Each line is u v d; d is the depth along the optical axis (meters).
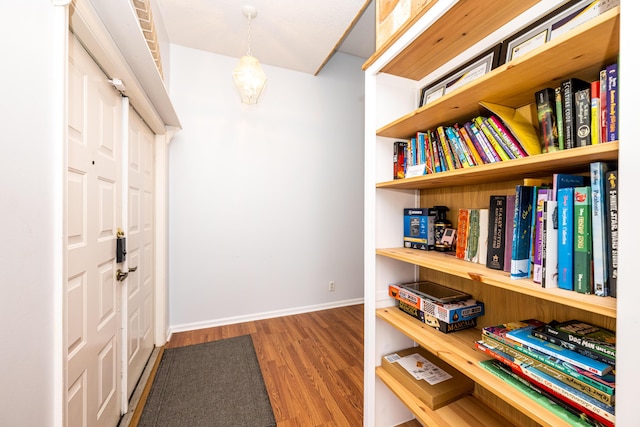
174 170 2.52
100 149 1.25
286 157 2.96
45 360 0.74
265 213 2.87
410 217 1.34
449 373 1.20
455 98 0.92
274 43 2.48
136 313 1.77
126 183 1.51
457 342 1.01
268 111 2.87
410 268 1.43
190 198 2.58
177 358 2.05
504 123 0.89
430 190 1.39
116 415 1.40
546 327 0.79
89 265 1.13
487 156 0.95
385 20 1.27
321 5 2.03
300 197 3.02
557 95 0.75
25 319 0.67
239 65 1.94
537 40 0.83
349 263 3.29
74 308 1.01
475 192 1.16
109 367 1.32
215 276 2.67
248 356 2.08
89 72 1.14
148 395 1.63
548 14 0.81
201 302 2.62
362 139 3.34
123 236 1.47
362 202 3.35
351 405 1.56
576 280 0.65
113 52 1.20
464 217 1.07
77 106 1.05
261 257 2.85
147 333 2.03
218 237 2.68
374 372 1.31
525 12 0.89
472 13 0.89
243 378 1.80
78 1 0.90
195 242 2.60
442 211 1.28
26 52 0.68
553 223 0.70
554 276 0.70
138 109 1.75
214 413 1.49
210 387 1.71
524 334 0.82
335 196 3.20
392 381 1.22
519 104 0.97
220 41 2.46
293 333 2.50
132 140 1.70
